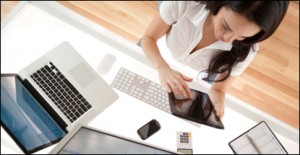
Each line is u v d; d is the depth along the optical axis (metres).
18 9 1.32
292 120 2.12
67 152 0.96
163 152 1.00
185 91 1.24
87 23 1.33
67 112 1.17
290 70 2.23
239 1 0.88
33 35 1.28
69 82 1.21
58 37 1.29
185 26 1.24
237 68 1.29
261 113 1.27
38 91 1.18
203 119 1.20
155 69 1.30
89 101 1.21
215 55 1.27
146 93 1.26
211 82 1.42
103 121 1.20
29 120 1.11
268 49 2.25
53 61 1.24
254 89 2.14
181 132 1.21
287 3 0.91
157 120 1.22
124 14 2.23
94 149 0.97
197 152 1.20
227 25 0.98
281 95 2.16
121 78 1.26
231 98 1.29
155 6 2.27
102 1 2.24
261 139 1.18
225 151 1.21
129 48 1.32
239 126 1.24
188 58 1.37
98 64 1.27
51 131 1.12
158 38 1.35
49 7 1.33
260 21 0.90
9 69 1.22
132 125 1.21
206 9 1.05
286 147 1.22
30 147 1.07
